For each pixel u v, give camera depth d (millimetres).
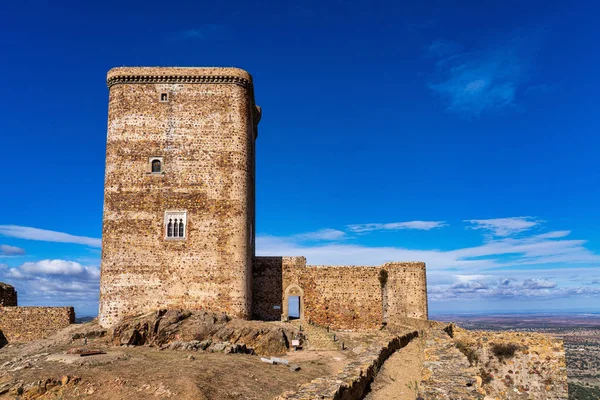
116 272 40344
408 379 21000
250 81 45094
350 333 46250
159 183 42000
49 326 44438
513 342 19375
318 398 13273
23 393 24609
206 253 41156
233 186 42562
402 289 50031
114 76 43375
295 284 48812
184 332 37000
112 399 23766
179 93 43656
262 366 30922
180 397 23453
